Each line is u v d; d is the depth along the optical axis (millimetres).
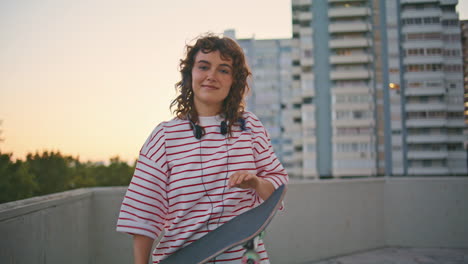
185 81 1095
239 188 975
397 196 3955
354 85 51812
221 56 1032
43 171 11266
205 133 1014
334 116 51719
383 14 51688
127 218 938
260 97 62281
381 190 3945
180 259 847
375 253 3594
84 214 2201
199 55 1046
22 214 1413
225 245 759
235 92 1073
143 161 993
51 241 1688
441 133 48656
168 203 998
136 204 954
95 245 2379
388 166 50094
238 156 1012
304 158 51594
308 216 3287
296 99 56031
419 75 49344
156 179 977
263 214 797
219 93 1029
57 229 1765
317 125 52031
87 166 22891
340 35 53094
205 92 1022
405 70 50000
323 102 52406
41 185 11062
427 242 3859
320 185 3408
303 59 53250
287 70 62844
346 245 3539
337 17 53000
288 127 60719
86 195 2246
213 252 763
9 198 6383
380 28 51688
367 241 3723
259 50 63406
